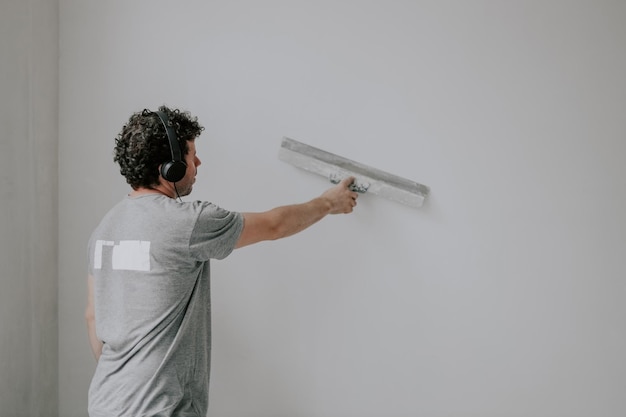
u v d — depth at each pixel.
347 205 1.60
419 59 1.64
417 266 1.71
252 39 1.68
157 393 1.19
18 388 1.59
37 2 1.60
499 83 1.64
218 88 1.71
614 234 1.66
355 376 1.77
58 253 1.79
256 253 1.75
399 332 1.74
